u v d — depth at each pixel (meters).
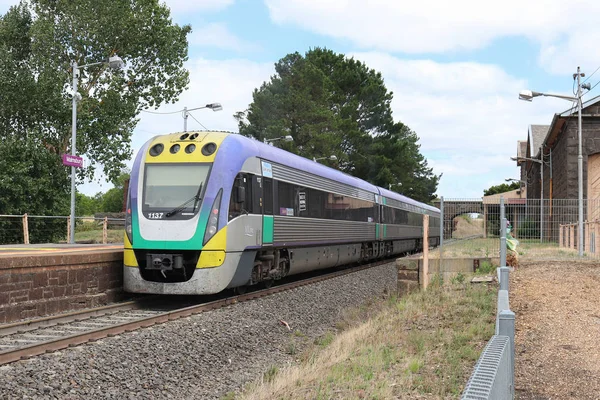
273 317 12.89
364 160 52.19
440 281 15.80
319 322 13.80
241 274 13.94
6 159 31.38
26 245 20.88
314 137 47.53
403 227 33.09
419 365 7.61
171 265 12.60
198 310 12.24
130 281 13.01
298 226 17.36
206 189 13.05
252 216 14.29
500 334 4.46
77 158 23.84
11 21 35.16
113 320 10.89
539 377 6.73
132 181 13.58
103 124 33.66
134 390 7.57
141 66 35.56
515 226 19.83
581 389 6.27
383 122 57.84
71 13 32.97
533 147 58.50
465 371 7.33
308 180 18.45
